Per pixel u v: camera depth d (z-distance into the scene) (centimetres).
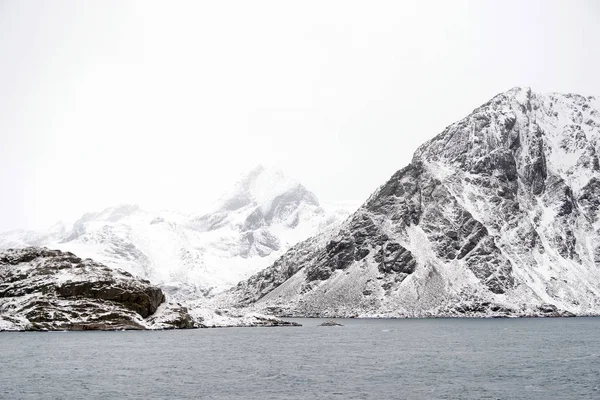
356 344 18025
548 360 13825
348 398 9438
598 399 9338
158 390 10019
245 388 10212
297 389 10125
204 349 16288
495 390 10031
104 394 9688
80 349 15712
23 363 12975
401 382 10788
